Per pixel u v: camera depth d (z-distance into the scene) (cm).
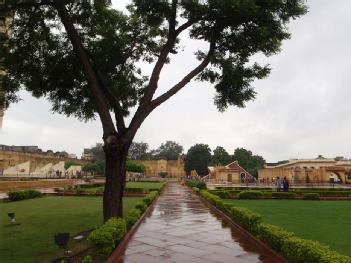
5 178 4262
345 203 2222
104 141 946
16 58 1076
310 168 5772
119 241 852
